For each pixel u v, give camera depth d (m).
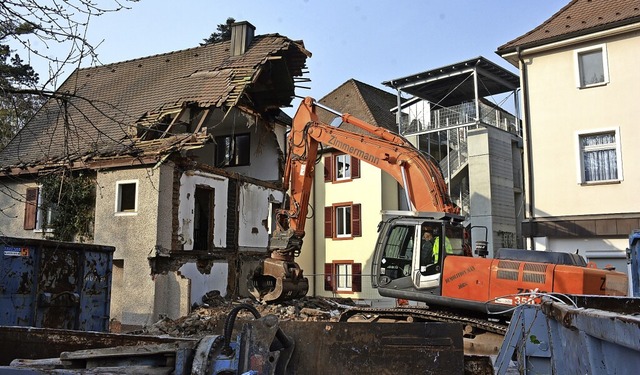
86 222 16.94
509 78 26.27
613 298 4.57
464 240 10.89
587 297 4.59
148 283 15.59
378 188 28.00
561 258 9.80
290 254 15.07
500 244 24.69
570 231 16.94
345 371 3.57
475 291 9.83
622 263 16.23
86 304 9.82
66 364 3.59
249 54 20.53
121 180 16.34
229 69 19.83
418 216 10.88
